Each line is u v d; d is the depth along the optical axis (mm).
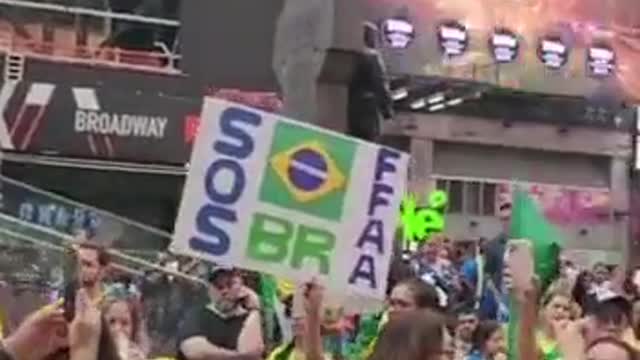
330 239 7895
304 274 7816
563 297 9383
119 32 25094
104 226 15789
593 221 32312
